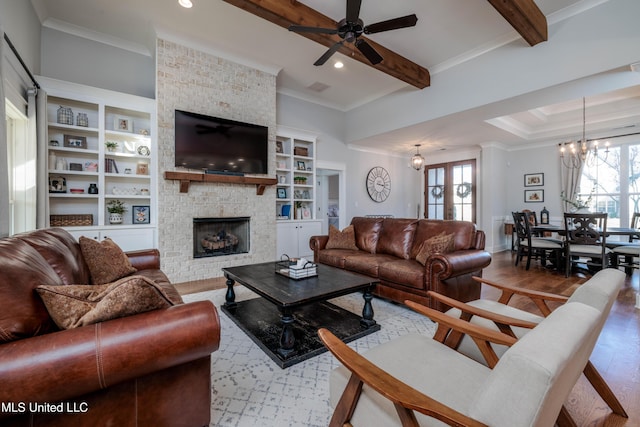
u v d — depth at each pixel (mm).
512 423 665
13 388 895
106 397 1106
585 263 4820
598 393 1560
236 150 4480
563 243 4742
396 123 5508
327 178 8406
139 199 4312
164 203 3979
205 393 1311
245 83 4605
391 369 1193
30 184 3098
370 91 5707
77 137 3848
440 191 8023
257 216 4816
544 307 1779
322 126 6367
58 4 3373
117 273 2373
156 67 3863
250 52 4348
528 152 7168
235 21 3609
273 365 2004
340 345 1103
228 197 4512
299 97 5961
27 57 3182
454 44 3959
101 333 1037
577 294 1210
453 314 1812
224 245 4598
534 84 3559
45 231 1948
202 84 4215
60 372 945
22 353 926
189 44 4070
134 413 1159
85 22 3703
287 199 5633
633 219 5203
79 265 2004
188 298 3381
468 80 4242
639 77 3211
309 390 1735
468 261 2799
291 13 3123
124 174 3990
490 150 6875
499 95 3889
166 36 3887
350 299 3383
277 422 1478
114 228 3814
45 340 978
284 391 1726
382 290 3199
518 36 3699
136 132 4199
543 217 6754
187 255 4164
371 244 4074
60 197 3779
